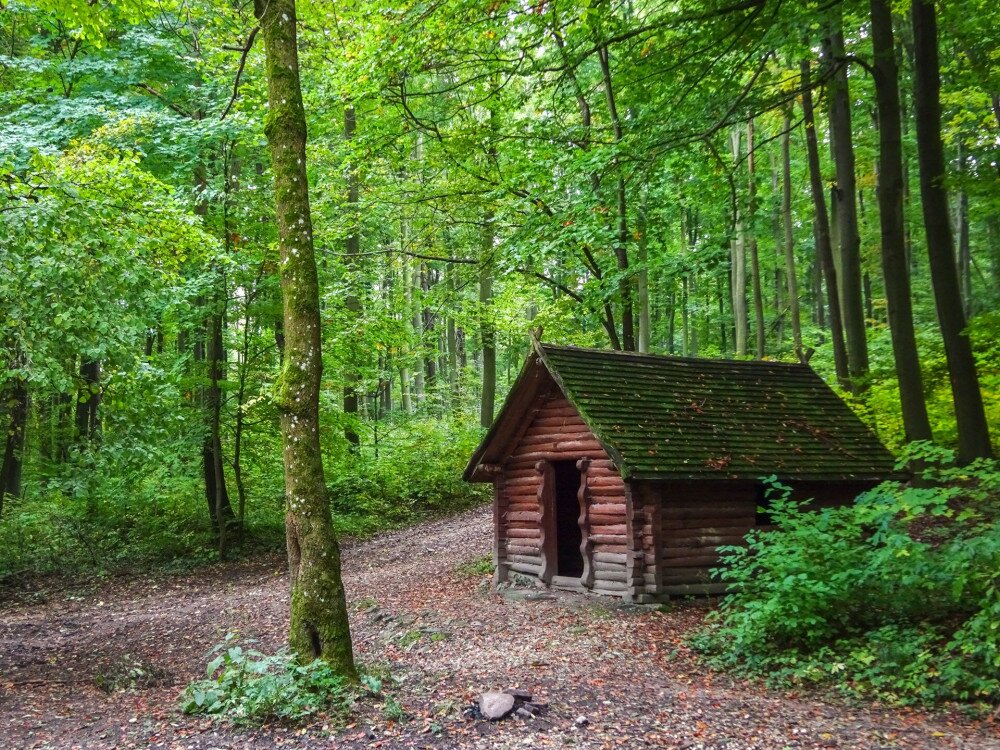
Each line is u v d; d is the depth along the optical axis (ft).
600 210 43.50
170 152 52.49
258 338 59.16
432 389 119.85
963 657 22.91
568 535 48.73
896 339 44.68
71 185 31.83
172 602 45.88
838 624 27.12
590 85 55.57
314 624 22.85
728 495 38.29
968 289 81.76
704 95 39.47
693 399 41.09
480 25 36.58
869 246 88.69
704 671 26.58
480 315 80.07
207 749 18.95
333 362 67.56
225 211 54.75
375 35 39.19
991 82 43.29
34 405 51.49
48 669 31.30
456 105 49.21
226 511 61.93
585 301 52.26
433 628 34.35
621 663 27.63
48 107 51.98
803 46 44.70
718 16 34.50
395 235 80.48
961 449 41.39
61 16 40.55
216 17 50.06
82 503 59.72
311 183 62.69
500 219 50.42
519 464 43.16
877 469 40.27
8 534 54.24
